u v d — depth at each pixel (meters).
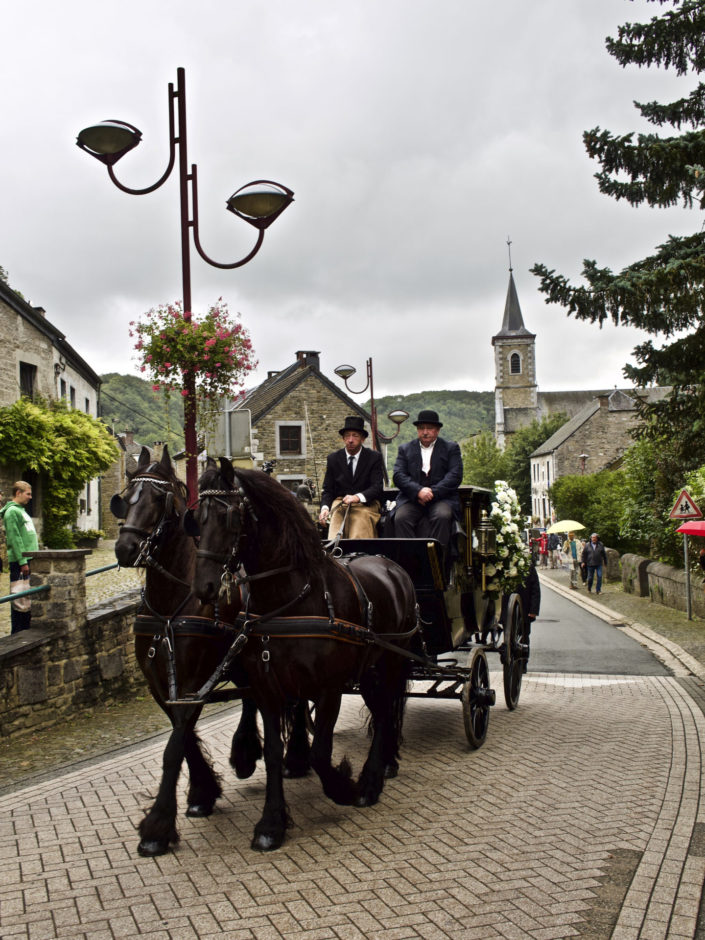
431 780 6.45
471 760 7.05
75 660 8.65
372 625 5.87
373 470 7.70
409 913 4.09
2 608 13.04
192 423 9.34
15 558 9.75
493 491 9.11
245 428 9.51
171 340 9.11
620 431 73.31
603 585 29.69
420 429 7.86
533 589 10.48
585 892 4.33
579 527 32.12
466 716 7.16
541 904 4.18
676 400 16.36
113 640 9.34
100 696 9.06
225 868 4.68
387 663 6.18
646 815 5.55
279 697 5.20
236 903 4.22
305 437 41.78
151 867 4.70
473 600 8.32
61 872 4.63
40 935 3.90
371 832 5.26
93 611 9.12
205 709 9.50
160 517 5.32
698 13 14.55
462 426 163.88
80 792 6.14
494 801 5.89
